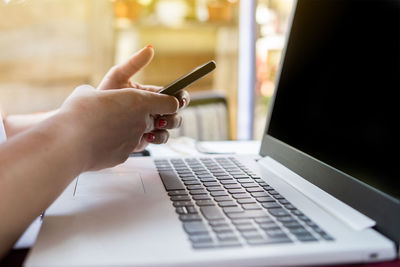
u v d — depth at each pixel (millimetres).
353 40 517
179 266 326
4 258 378
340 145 502
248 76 2178
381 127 434
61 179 400
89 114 443
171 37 2279
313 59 611
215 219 410
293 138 630
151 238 366
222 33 2314
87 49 2086
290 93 667
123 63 700
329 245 357
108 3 2049
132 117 476
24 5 1959
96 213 428
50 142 402
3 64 1991
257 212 432
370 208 421
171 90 581
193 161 677
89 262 323
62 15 2020
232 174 593
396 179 396
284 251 343
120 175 582
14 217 365
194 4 2229
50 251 340
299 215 425
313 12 634
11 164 375
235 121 2314
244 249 345
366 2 500
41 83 2061
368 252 357
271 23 2131
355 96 492
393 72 432
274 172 606
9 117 758
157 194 494
